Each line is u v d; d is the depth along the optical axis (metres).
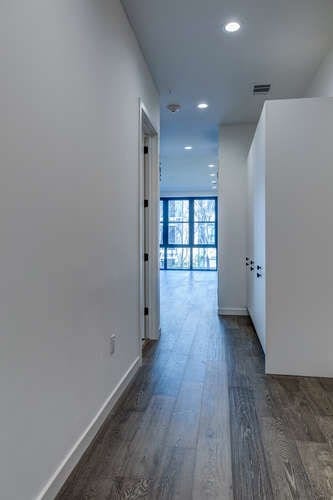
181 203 14.13
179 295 7.88
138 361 3.38
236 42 3.33
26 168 1.46
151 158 4.34
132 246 3.16
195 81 4.15
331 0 2.75
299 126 3.18
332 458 2.01
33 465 1.54
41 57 1.58
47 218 1.64
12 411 1.38
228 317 5.65
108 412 2.49
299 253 3.21
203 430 2.31
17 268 1.41
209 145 7.04
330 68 3.45
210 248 13.99
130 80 3.07
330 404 2.68
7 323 1.34
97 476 1.85
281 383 3.08
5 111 1.32
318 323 3.20
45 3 1.62
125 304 2.95
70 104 1.88
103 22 2.40
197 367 3.46
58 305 1.75
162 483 1.80
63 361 1.81
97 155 2.29
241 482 1.81
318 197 3.17
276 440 2.20
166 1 2.75
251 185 4.80
